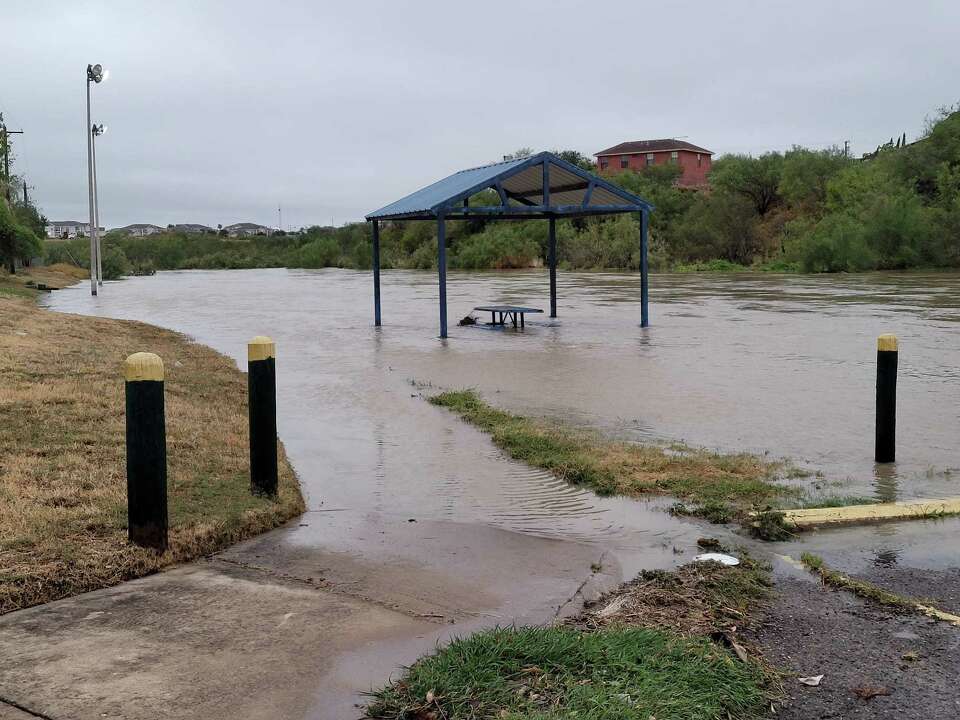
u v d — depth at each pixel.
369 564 5.42
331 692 3.76
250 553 5.59
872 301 29.48
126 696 3.69
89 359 12.28
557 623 4.55
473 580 5.17
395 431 9.66
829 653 4.27
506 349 17.56
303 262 97.75
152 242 110.31
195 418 8.92
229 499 6.36
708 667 3.95
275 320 25.11
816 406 11.09
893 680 4.00
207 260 105.56
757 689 3.86
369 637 4.31
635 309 27.47
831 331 20.14
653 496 7.13
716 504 6.76
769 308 27.17
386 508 6.76
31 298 32.75
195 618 4.49
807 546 5.95
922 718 3.67
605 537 6.11
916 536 6.15
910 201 54.69
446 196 19.81
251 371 6.50
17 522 5.52
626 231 65.12
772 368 14.46
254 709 3.61
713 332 20.33
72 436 7.59
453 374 14.06
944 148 64.00
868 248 53.69
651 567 5.51
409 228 88.06
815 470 7.95
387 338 19.94
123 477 6.57
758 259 63.72
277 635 4.31
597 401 11.53
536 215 22.34
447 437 9.37
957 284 39.06
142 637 4.25
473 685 3.76
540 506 6.85
